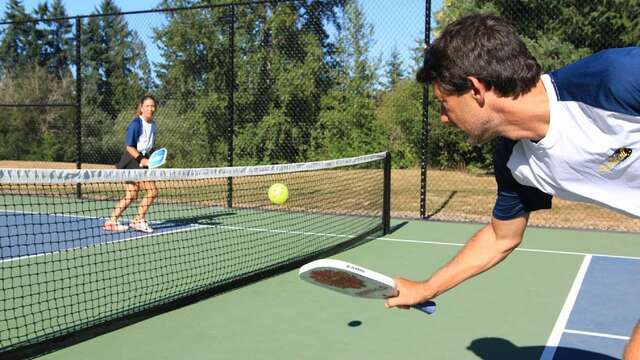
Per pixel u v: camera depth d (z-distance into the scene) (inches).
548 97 59.8
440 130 731.4
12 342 152.3
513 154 71.4
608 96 55.7
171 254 263.4
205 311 181.6
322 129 764.6
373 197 466.6
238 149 758.5
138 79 912.3
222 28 850.8
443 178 630.5
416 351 148.9
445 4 676.1
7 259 255.4
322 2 826.8
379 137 754.2
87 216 383.6
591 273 231.6
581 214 395.5
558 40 590.9
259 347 151.6
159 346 151.8
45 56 1064.8
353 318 175.6
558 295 200.5
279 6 826.8
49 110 971.9
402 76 787.4
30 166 674.8
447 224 350.9
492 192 508.4
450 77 60.9
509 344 154.3
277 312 181.2
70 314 175.9
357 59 807.7
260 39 845.2
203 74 853.2
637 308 186.4
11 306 184.9
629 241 300.8
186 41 863.1
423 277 224.8
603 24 591.8
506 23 61.2
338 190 501.0
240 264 241.6
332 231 325.4
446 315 178.9
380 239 302.8
